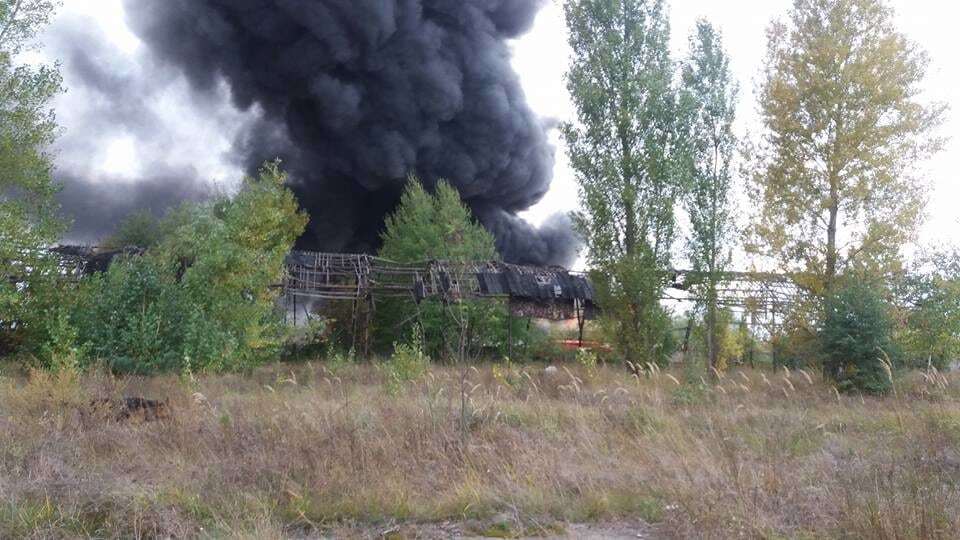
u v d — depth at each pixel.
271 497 6.25
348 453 7.18
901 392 12.64
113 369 15.99
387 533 5.55
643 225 21.86
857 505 5.09
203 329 17.89
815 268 19.78
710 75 23.31
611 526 5.79
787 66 20.45
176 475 6.73
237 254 20.22
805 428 9.56
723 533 5.01
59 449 7.50
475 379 15.38
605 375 17.30
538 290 29.56
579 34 23.14
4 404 9.80
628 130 22.20
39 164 18.53
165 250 21.42
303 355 29.75
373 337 31.72
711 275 22.30
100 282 18.53
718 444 7.84
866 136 19.39
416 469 7.00
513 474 6.75
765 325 21.33
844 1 19.94
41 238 18.69
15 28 17.98
